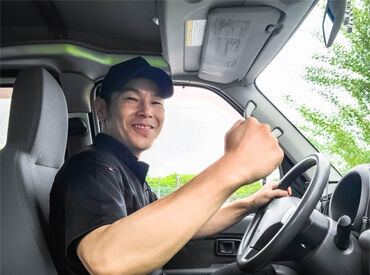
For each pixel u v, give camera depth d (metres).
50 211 0.94
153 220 0.59
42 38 1.80
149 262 0.60
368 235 1.07
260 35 1.53
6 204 0.92
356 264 1.09
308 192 1.07
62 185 0.84
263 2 1.31
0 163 0.96
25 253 0.91
